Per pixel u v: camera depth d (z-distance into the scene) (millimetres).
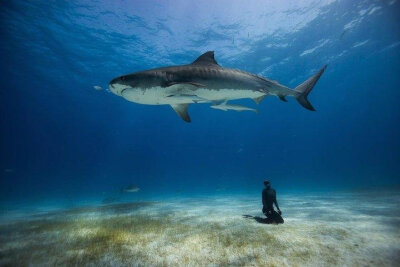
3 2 18516
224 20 23328
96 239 6020
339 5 21562
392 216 7438
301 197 16594
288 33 25594
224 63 31453
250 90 5793
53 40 24719
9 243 6121
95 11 20719
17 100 48031
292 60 31953
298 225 6684
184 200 18312
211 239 5613
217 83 5336
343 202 11961
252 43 27156
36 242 6066
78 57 28844
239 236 5762
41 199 29938
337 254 4344
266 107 71500
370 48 31141
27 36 23641
